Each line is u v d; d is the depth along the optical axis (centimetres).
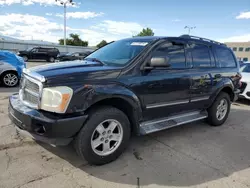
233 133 468
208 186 276
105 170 298
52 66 315
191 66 416
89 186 262
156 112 372
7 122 445
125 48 377
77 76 282
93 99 281
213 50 477
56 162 309
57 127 261
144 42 370
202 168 317
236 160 348
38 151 336
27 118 274
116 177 283
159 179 284
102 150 309
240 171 315
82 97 273
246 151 383
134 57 336
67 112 266
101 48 438
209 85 450
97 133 300
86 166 304
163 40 374
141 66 335
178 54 395
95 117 289
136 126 340
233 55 537
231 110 671
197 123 522
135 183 273
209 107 488
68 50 3822
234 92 527
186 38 422
